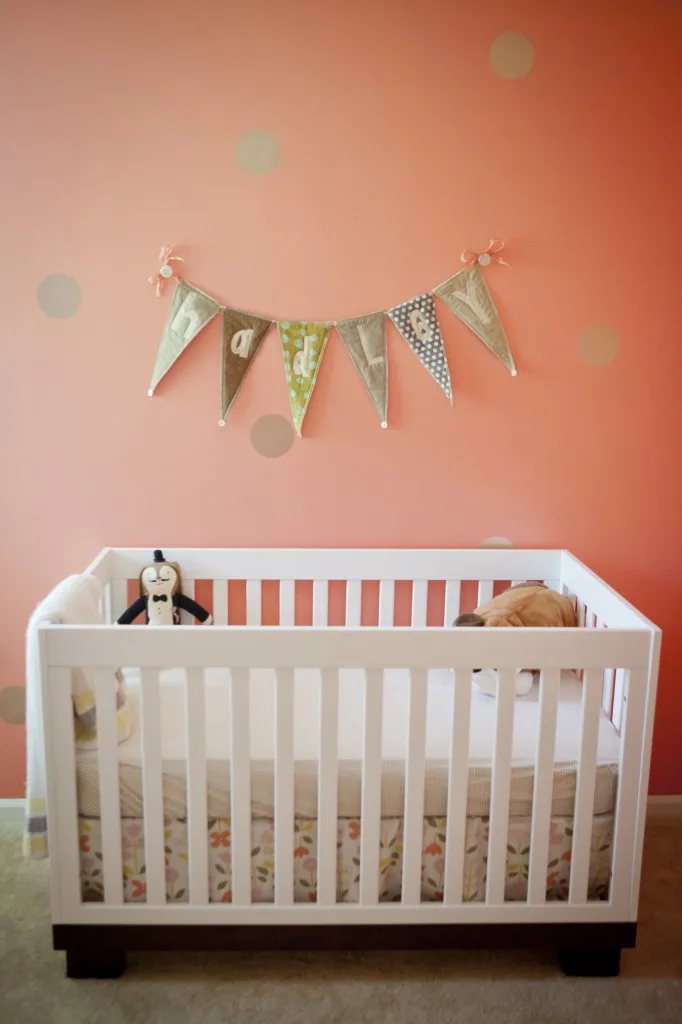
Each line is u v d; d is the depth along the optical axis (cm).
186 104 202
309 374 211
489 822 164
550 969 173
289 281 209
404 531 220
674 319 213
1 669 221
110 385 211
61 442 212
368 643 153
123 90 201
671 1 202
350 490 218
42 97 200
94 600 179
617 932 168
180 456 214
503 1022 159
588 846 164
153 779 158
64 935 165
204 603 223
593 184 208
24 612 219
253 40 200
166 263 206
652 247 210
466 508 220
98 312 208
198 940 165
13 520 215
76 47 199
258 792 162
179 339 208
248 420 214
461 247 209
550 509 220
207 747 167
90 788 162
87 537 217
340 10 200
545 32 202
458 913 165
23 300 207
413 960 175
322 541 220
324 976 170
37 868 203
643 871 208
